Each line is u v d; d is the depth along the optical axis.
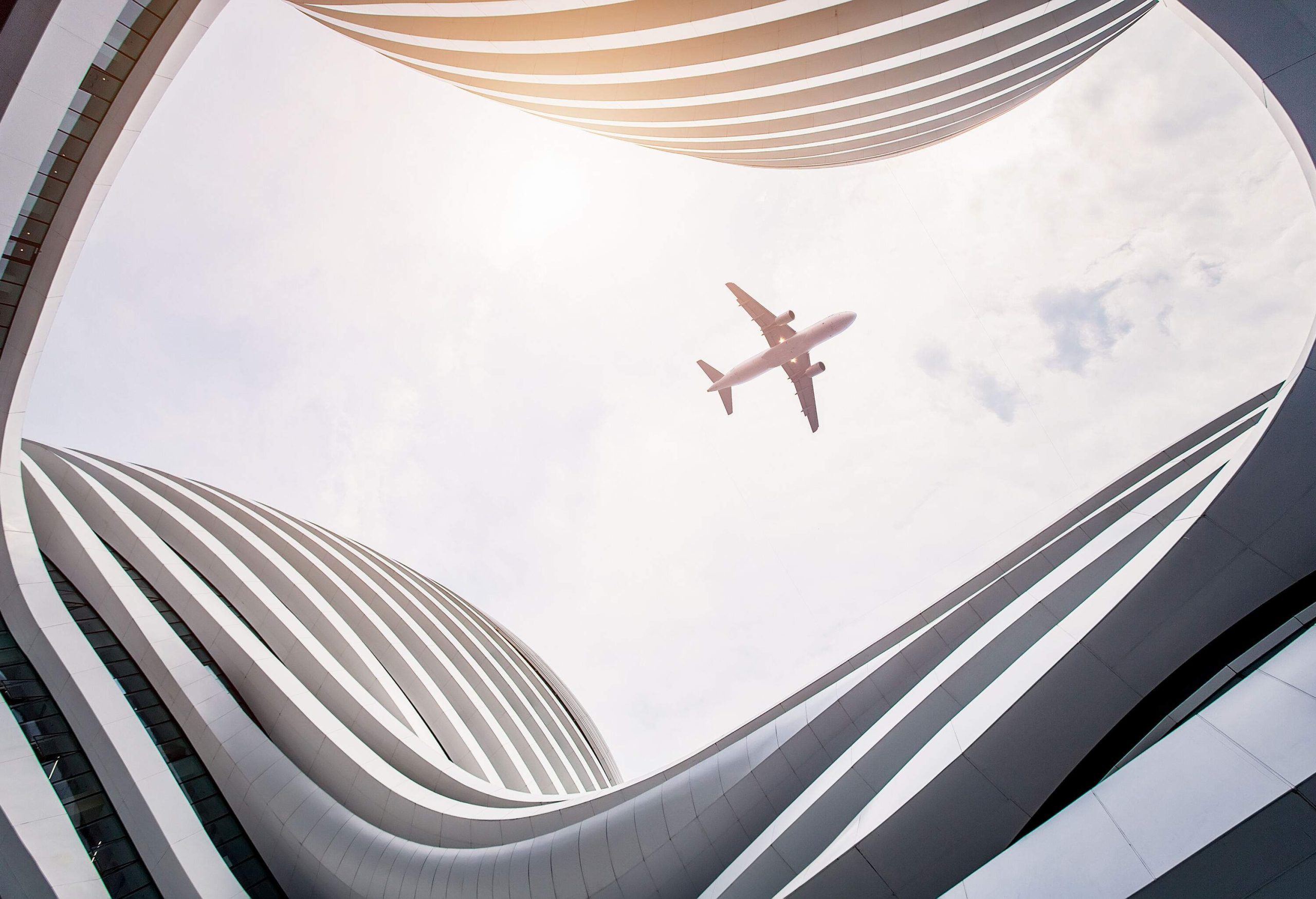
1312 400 8.97
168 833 15.98
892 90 17.11
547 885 16.19
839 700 15.48
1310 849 5.21
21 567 17.88
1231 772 6.16
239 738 19.72
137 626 20.25
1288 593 9.09
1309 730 5.77
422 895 17.17
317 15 16.95
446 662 31.48
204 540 26.92
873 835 9.62
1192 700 9.16
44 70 11.76
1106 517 15.34
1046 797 9.27
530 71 17.55
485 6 14.23
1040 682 9.76
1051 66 19.31
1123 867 6.15
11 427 17.16
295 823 18.72
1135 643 9.52
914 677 14.95
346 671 25.38
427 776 21.75
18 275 14.30
